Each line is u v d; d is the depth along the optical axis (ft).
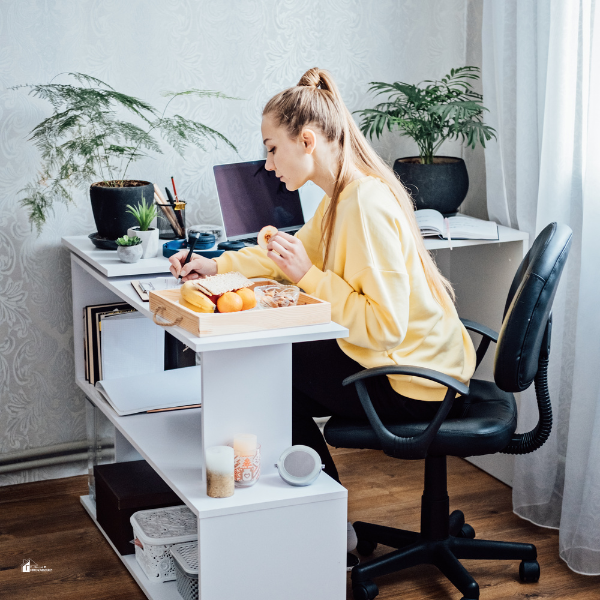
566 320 7.36
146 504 6.73
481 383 6.77
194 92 8.03
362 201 5.47
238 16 8.20
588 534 6.68
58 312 8.20
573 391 6.89
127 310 7.72
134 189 7.24
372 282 5.34
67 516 7.64
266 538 5.19
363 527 6.91
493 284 8.25
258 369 5.34
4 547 7.03
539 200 7.30
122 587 6.46
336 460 8.82
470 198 9.27
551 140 7.08
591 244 6.73
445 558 6.38
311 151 5.66
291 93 5.66
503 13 7.76
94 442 7.79
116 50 7.86
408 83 9.11
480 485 8.32
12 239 7.86
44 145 7.67
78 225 8.06
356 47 8.77
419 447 5.58
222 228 7.96
